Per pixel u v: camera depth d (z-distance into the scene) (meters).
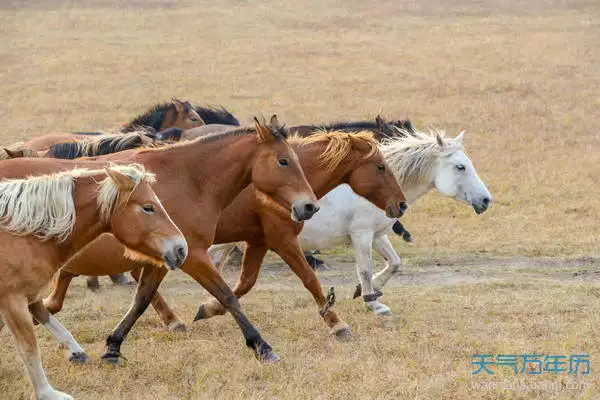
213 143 10.56
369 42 47.41
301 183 10.38
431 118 31.95
